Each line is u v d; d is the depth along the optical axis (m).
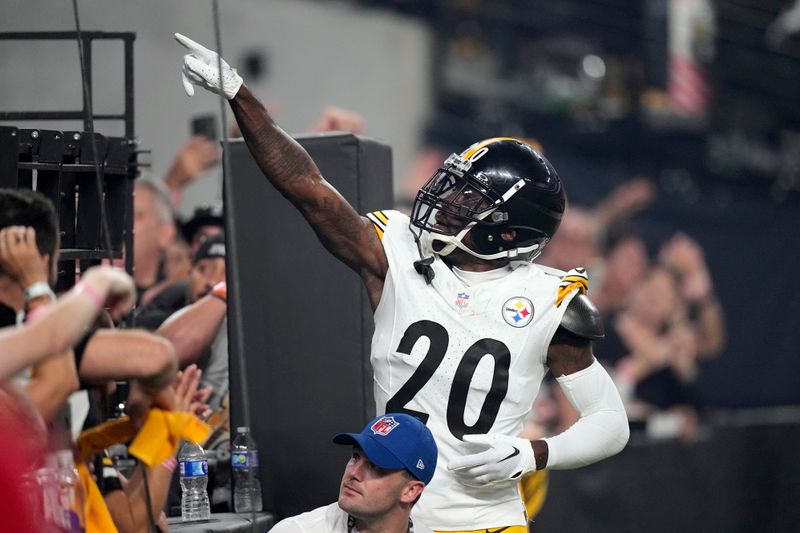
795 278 30.17
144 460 8.16
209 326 13.49
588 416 10.38
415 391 10.12
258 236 12.52
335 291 12.37
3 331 7.14
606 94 29.42
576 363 10.38
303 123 23.88
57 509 7.78
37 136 10.25
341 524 9.63
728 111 31.33
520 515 10.27
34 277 7.89
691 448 24.12
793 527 25.78
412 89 25.69
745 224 29.61
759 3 31.89
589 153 28.55
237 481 12.16
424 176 25.56
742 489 25.05
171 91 21.73
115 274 7.41
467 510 10.00
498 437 9.96
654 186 28.64
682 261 28.47
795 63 32.38
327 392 12.34
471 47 27.31
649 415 25.88
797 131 32.06
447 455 10.03
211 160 18.30
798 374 29.95
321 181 10.17
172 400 8.37
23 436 7.11
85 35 11.85
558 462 10.10
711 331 28.47
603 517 22.28
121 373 7.82
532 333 10.18
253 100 9.91
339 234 10.28
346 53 24.55
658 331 27.17
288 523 9.69
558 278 10.48
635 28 30.14
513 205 10.34
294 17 23.62
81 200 10.79
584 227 27.03
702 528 24.17
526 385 10.24
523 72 28.31
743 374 29.08
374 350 10.39
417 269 10.31
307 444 12.34
